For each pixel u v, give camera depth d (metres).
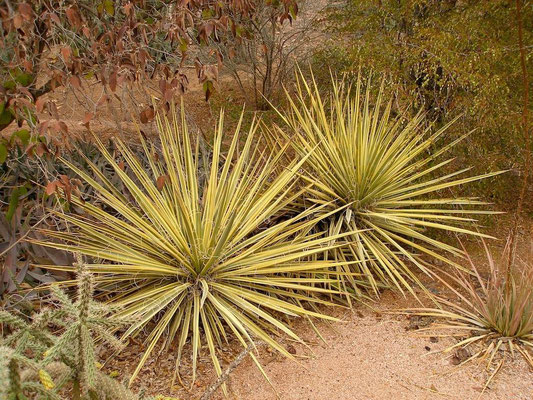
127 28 3.25
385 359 3.16
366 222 4.10
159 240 3.39
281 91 7.26
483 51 4.54
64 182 3.09
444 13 5.20
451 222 4.66
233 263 3.41
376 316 3.63
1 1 2.79
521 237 4.74
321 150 4.39
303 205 4.22
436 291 3.93
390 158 4.30
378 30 5.25
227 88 7.99
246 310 3.37
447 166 4.85
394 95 4.86
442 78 4.64
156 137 5.38
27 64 3.00
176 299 3.34
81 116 5.64
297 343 3.30
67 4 3.55
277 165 4.42
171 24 3.32
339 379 2.98
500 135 4.90
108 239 3.37
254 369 3.05
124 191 4.41
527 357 3.12
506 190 5.32
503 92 4.70
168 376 2.96
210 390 2.12
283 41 7.59
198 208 3.63
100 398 1.54
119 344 1.50
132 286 3.46
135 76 3.33
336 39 6.00
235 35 3.70
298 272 3.66
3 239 3.67
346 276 3.91
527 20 4.78
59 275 3.49
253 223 3.63
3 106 3.14
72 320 1.71
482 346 3.27
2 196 4.29
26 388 1.35
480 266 4.27
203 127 6.39
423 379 2.99
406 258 4.35
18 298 3.25
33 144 3.03
